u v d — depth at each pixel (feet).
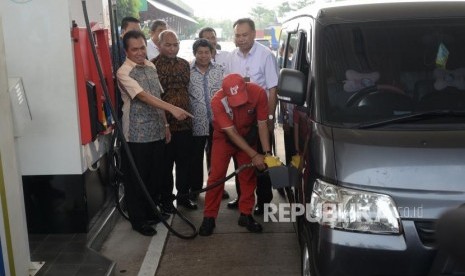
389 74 11.02
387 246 8.59
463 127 9.96
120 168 16.53
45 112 13.87
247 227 16.26
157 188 16.57
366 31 11.61
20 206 11.41
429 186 8.62
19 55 13.57
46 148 14.05
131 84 14.83
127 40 15.02
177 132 17.33
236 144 14.37
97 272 12.33
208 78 17.71
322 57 11.42
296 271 13.69
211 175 15.88
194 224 17.13
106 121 15.65
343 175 9.09
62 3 13.38
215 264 14.23
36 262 12.77
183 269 13.98
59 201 14.40
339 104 10.72
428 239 8.52
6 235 10.68
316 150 9.93
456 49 11.23
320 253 9.12
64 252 13.46
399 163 8.86
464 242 6.66
